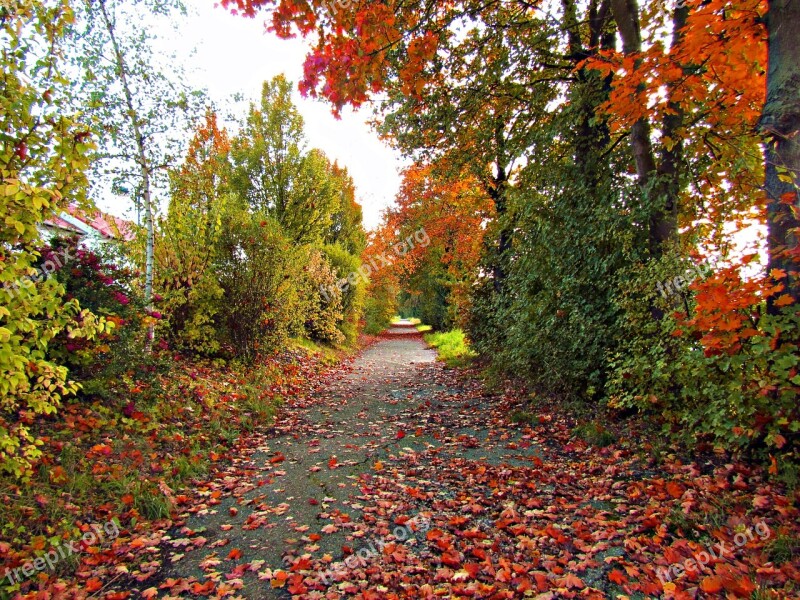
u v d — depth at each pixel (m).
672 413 4.55
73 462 3.89
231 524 3.60
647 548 2.97
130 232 7.91
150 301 6.50
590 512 3.58
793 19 3.45
